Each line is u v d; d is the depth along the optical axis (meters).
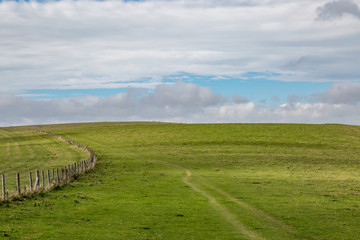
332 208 26.31
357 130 118.00
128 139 108.94
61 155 79.94
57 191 32.00
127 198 29.56
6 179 46.41
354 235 18.98
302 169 57.41
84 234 18.28
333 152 82.25
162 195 31.56
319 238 18.34
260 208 25.83
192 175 49.16
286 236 18.53
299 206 26.81
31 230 18.84
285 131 114.06
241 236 18.31
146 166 60.34
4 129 193.25
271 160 68.56
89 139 114.00
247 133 111.31
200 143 96.12
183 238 17.83
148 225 20.39
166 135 113.12
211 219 22.05
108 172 50.94
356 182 43.09
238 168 58.47
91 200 28.19
